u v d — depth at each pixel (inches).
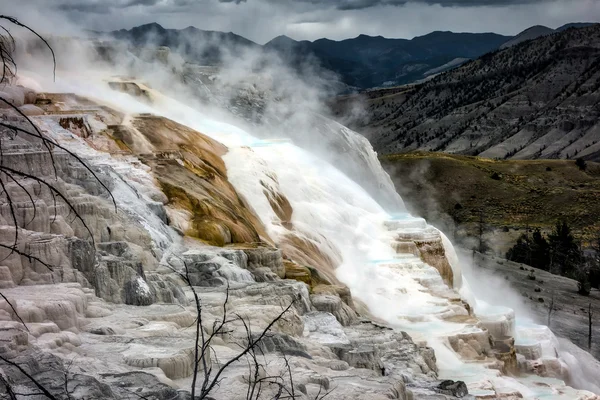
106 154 1667.1
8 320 824.9
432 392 1098.7
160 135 1931.6
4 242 1013.2
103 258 1155.3
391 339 1348.4
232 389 782.5
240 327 1083.9
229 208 1752.0
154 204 1524.4
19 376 671.1
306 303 1386.6
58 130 1674.5
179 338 919.7
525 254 4970.5
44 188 1182.9
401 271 1943.9
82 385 668.1
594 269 4111.7
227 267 1396.4
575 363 1961.1
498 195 7450.8
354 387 906.7
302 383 851.4
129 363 815.1
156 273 1210.0
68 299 939.3
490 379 1434.5
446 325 1697.8
